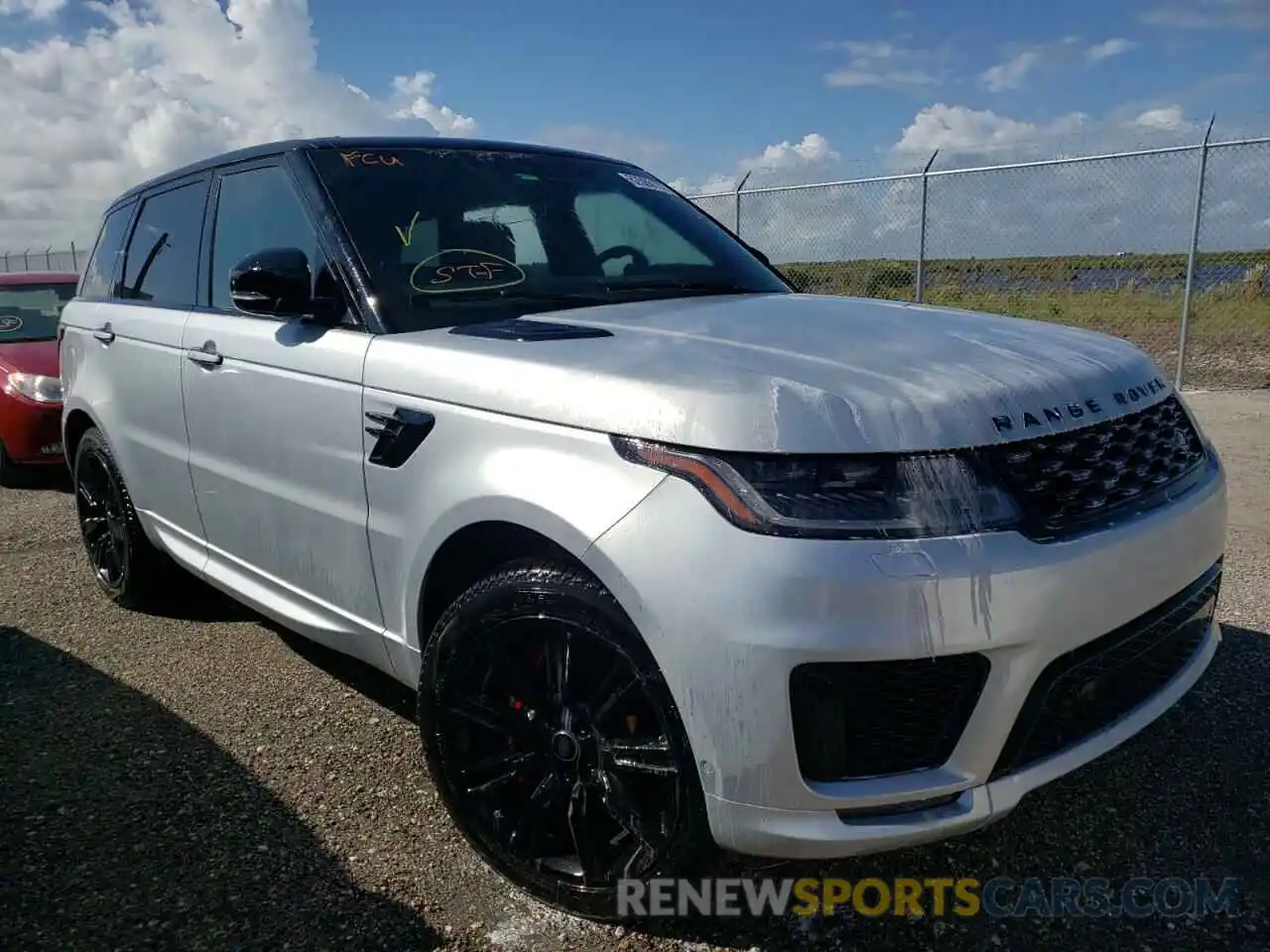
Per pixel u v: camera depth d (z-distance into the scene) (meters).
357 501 2.70
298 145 3.24
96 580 4.90
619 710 2.16
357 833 2.70
